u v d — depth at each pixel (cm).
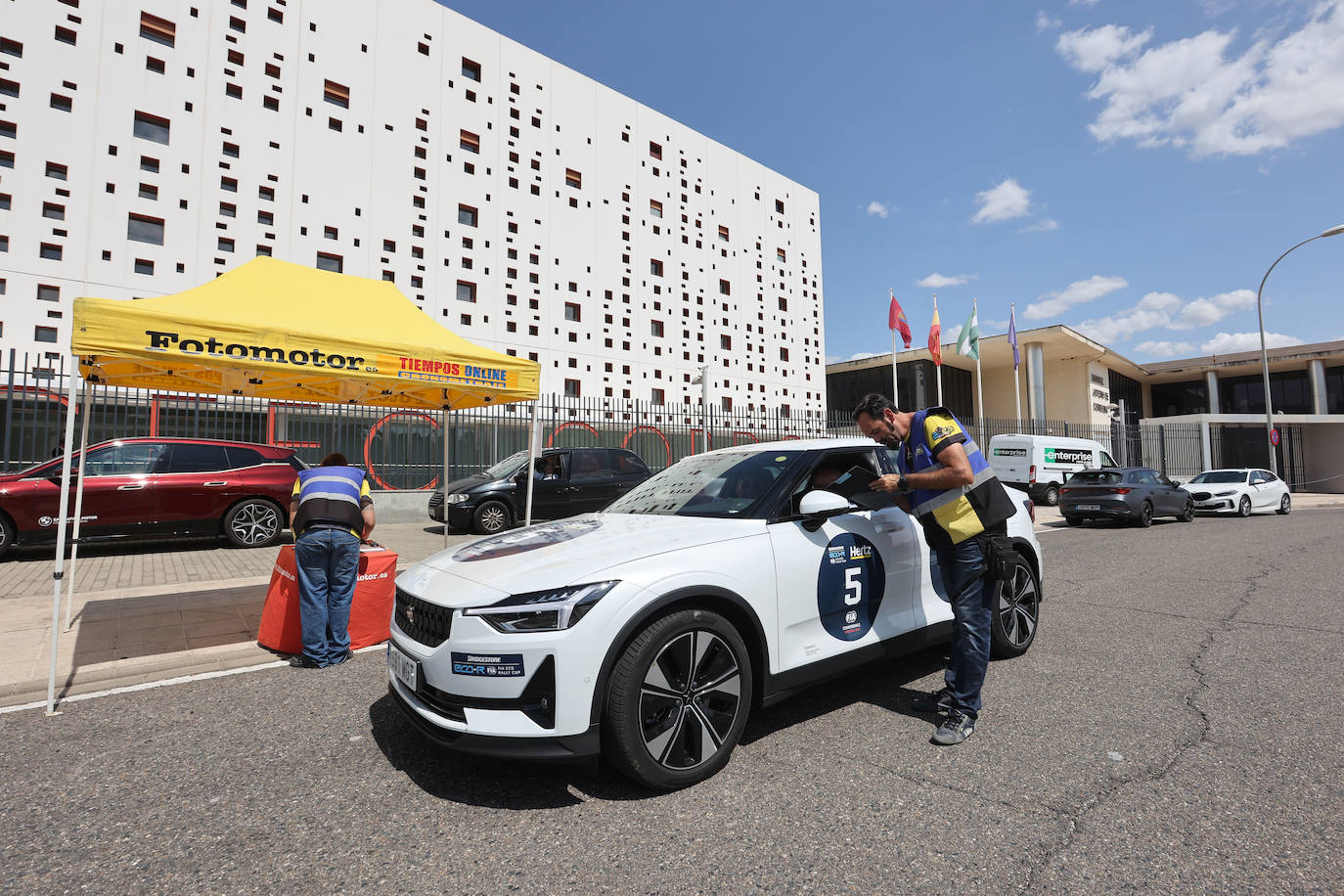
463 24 2858
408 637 285
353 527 447
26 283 1864
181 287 2098
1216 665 416
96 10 2009
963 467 304
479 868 211
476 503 1138
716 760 272
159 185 2081
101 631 509
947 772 274
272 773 284
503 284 2883
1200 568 809
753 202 4131
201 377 594
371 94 2553
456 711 254
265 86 2302
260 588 689
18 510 830
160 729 337
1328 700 351
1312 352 3456
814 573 319
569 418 1728
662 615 263
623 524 336
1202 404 4247
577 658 244
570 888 199
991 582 313
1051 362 4025
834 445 383
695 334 3681
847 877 202
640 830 232
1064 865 207
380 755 301
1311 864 205
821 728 323
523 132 3016
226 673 430
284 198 2311
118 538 875
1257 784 260
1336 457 3178
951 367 4206
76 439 1155
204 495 934
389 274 2547
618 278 3331
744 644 294
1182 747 295
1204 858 209
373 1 2594
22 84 1889
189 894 200
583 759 242
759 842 222
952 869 205
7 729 338
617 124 3422
